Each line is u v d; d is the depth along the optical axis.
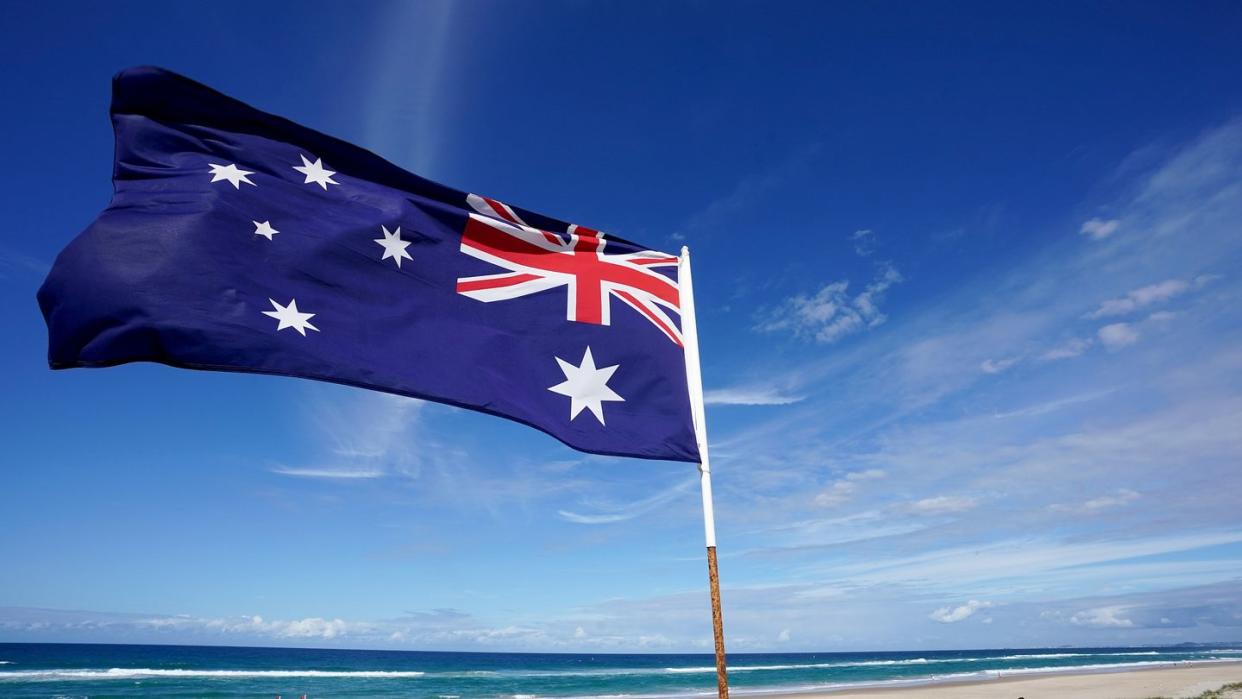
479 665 104.06
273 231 5.44
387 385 5.30
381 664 98.75
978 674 64.06
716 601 5.22
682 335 6.54
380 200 6.01
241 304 5.05
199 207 5.22
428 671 79.81
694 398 6.05
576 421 5.84
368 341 5.41
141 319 4.70
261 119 5.82
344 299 5.49
